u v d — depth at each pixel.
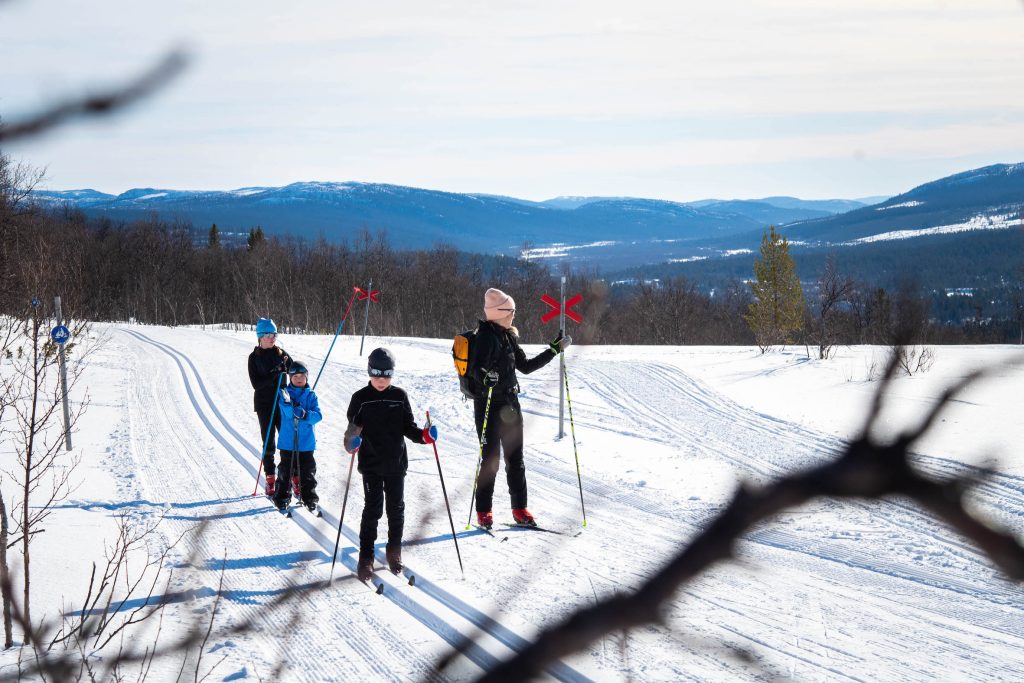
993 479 0.39
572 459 10.08
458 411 13.62
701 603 5.43
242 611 5.36
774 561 6.26
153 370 19.33
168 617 5.13
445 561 6.45
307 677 4.50
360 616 5.40
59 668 3.57
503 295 7.46
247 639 4.86
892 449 0.40
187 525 7.36
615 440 11.16
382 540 7.11
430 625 5.19
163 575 5.97
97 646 4.46
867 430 0.41
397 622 5.27
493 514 7.85
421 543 6.94
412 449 10.88
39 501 7.57
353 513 7.92
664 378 16.77
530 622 4.96
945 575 5.98
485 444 7.26
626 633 0.48
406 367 19.81
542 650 0.49
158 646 4.55
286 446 8.02
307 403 8.02
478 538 7.02
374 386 6.27
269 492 8.50
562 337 7.77
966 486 0.39
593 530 7.20
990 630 5.05
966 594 5.63
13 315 6.22
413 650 4.82
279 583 5.96
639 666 4.46
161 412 13.52
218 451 10.68
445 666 0.89
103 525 7.06
